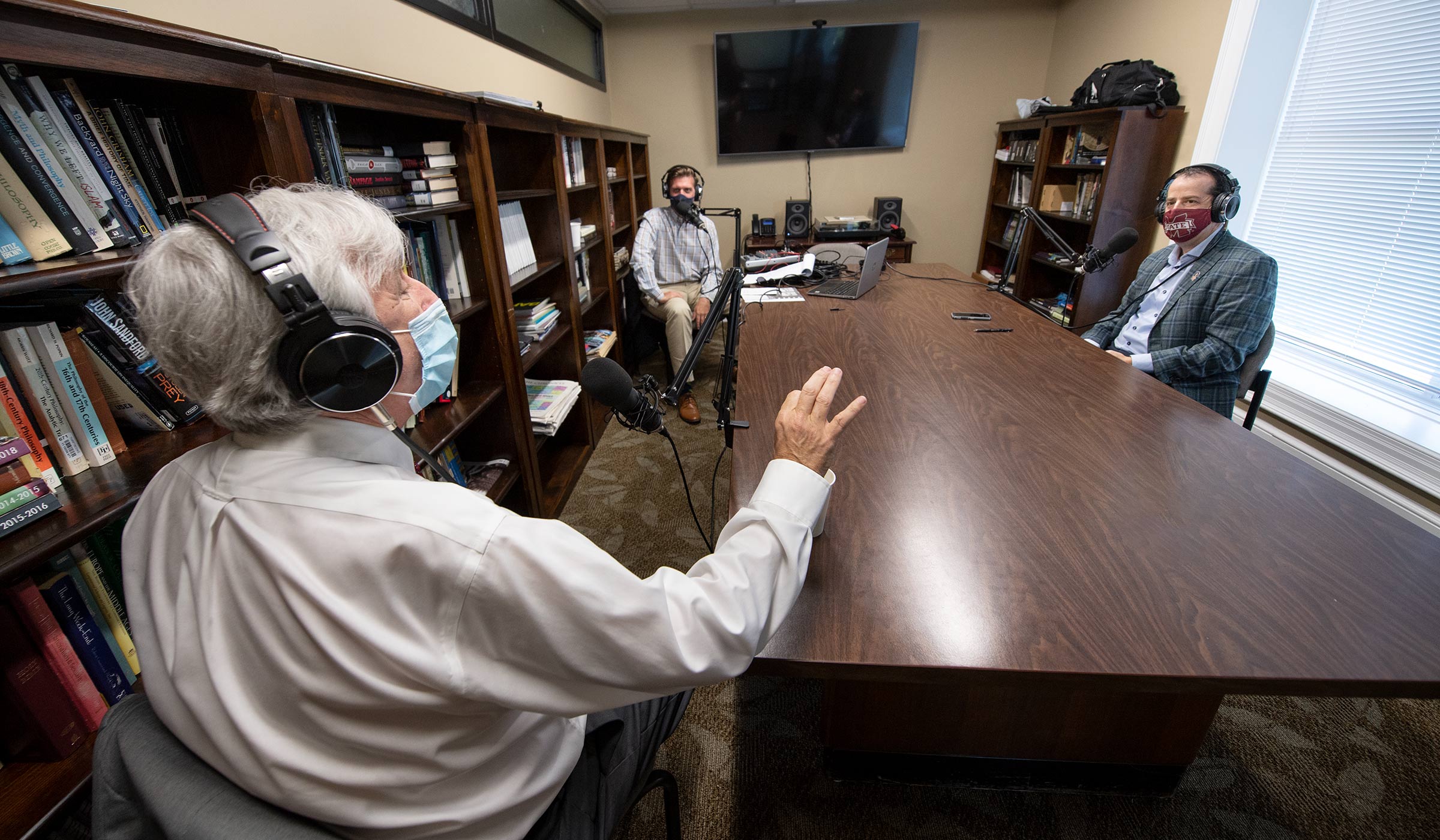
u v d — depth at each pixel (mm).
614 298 3135
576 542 483
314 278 484
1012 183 4250
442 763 506
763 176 4648
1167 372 1833
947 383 1487
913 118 4426
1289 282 2576
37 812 712
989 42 4223
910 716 1149
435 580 448
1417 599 740
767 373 1575
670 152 4629
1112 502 957
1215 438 1174
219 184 979
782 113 4375
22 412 755
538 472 2047
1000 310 2240
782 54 4215
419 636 451
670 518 2148
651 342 3627
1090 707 1116
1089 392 1421
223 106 935
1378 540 853
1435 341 2025
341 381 494
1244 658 657
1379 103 2174
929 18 4203
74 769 769
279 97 964
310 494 464
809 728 1393
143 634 502
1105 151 3078
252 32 1298
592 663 484
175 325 445
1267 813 1186
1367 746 1314
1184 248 1956
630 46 4367
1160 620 712
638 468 2504
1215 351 1764
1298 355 2523
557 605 458
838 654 676
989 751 1183
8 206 713
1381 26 2162
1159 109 2854
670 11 4238
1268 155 2650
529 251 2215
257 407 484
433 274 1588
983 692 1113
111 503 759
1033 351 1742
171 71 779
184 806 455
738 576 564
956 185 4566
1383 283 2182
